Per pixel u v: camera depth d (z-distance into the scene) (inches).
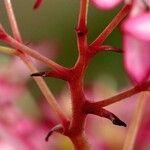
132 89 5.5
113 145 8.2
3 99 8.3
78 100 5.7
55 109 5.9
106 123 8.2
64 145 8.0
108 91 8.7
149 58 4.8
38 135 8.1
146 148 8.2
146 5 5.0
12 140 8.0
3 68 8.7
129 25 4.5
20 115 8.2
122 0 5.3
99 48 5.6
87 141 5.9
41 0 5.4
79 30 5.6
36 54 5.6
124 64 4.8
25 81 8.7
